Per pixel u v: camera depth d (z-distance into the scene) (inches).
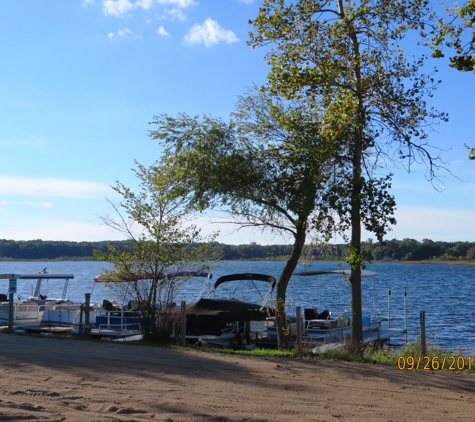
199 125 585.0
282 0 514.0
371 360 478.6
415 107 506.3
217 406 301.0
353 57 510.3
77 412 279.9
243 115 588.7
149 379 369.4
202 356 481.4
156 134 585.9
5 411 277.6
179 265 617.0
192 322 697.0
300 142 538.3
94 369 400.8
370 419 283.1
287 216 589.6
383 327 965.2
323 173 527.8
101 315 785.6
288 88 513.7
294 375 398.9
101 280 716.7
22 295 1870.1
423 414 295.7
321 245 577.6
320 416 286.4
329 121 515.5
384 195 501.4
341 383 374.0
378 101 517.0
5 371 384.5
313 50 512.7
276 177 567.5
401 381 385.7
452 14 431.2
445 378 400.5
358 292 531.8
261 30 514.3
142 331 621.9
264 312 751.1
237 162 566.9
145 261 608.7
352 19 509.7
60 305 901.8
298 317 538.6
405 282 2805.1
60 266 4931.1
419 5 495.2
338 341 697.6
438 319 1219.2
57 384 345.7
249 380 376.2
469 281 2883.9
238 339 717.9
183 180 582.2
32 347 510.6
